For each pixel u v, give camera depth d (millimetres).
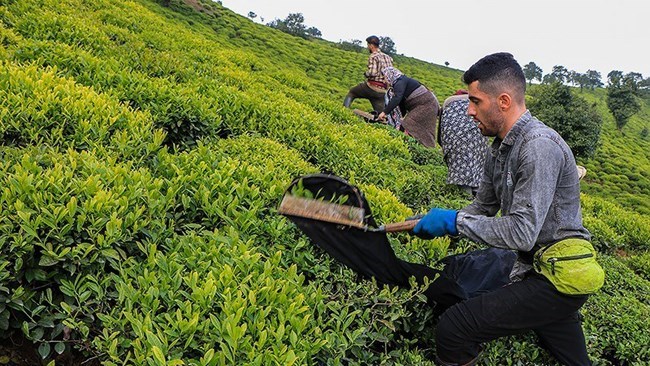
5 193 2562
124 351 2285
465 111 5812
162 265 2615
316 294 2754
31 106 3709
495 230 2564
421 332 3201
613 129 41625
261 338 2234
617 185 25641
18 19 6805
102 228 2729
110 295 2531
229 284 2543
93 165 3088
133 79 5281
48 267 2553
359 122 8680
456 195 5906
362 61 29375
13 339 2572
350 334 2639
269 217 3412
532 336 3432
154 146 3865
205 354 2109
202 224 3240
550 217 2654
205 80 6508
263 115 5980
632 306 4703
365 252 2980
